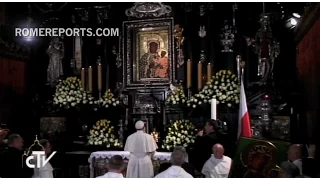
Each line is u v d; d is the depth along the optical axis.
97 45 13.47
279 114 11.45
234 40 12.33
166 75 12.84
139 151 9.63
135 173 9.59
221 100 11.37
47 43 13.71
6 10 13.04
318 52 9.78
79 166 11.68
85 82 13.11
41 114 13.22
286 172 5.48
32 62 13.70
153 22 13.02
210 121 8.34
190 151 10.62
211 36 12.59
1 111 12.35
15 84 13.07
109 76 13.31
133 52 13.18
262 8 12.25
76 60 13.48
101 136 11.72
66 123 13.01
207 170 6.89
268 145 5.70
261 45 11.73
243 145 5.77
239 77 11.78
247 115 7.69
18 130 12.87
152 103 12.52
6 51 12.60
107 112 12.86
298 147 6.47
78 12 13.55
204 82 12.34
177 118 12.20
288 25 12.15
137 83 12.98
